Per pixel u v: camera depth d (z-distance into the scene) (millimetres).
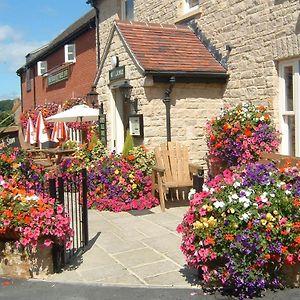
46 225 5051
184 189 9164
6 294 4668
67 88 19797
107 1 15477
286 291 4484
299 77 8008
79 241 6559
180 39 10445
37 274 5164
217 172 9203
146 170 9086
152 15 12992
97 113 11992
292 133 8469
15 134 14898
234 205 4438
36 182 6891
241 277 4336
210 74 9547
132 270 5301
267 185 4609
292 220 4441
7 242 5156
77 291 4711
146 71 8977
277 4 8242
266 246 4320
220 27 9938
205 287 4621
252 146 8125
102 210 8711
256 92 8922
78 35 18188
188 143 9680
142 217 8023
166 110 9375
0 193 5242
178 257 5695
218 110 9938
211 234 4395
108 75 10781
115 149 10906
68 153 12172
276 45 8297
